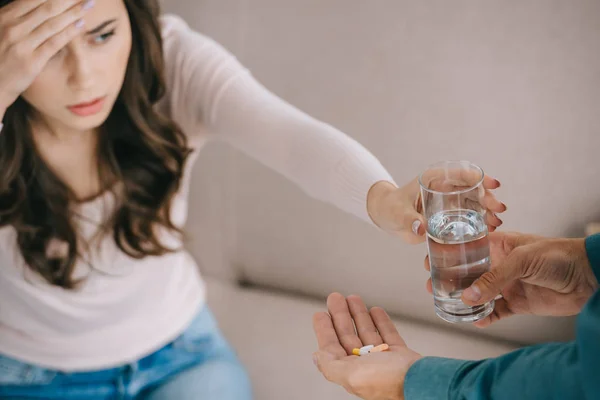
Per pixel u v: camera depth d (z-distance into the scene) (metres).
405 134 1.48
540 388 0.78
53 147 1.35
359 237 1.59
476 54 1.37
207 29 1.64
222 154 1.70
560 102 1.32
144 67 1.36
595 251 0.95
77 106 1.22
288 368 1.58
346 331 1.09
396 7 1.42
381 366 0.98
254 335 1.67
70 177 1.39
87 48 1.19
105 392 1.50
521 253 0.96
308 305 1.73
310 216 1.63
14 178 1.33
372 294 1.63
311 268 1.69
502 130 1.38
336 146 1.28
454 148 1.44
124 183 1.41
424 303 1.57
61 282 1.40
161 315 1.53
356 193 1.22
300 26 1.52
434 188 0.95
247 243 1.76
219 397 1.49
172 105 1.48
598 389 0.70
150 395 1.52
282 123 1.35
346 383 1.00
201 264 1.84
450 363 0.92
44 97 1.22
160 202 1.45
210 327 1.62
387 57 1.45
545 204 1.39
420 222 1.03
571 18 1.28
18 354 1.45
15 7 1.11
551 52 1.31
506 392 0.82
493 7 1.34
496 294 0.95
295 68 1.56
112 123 1.38
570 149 1.34
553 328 1.46
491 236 1.08
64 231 1.38
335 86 1.52
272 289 1.80
